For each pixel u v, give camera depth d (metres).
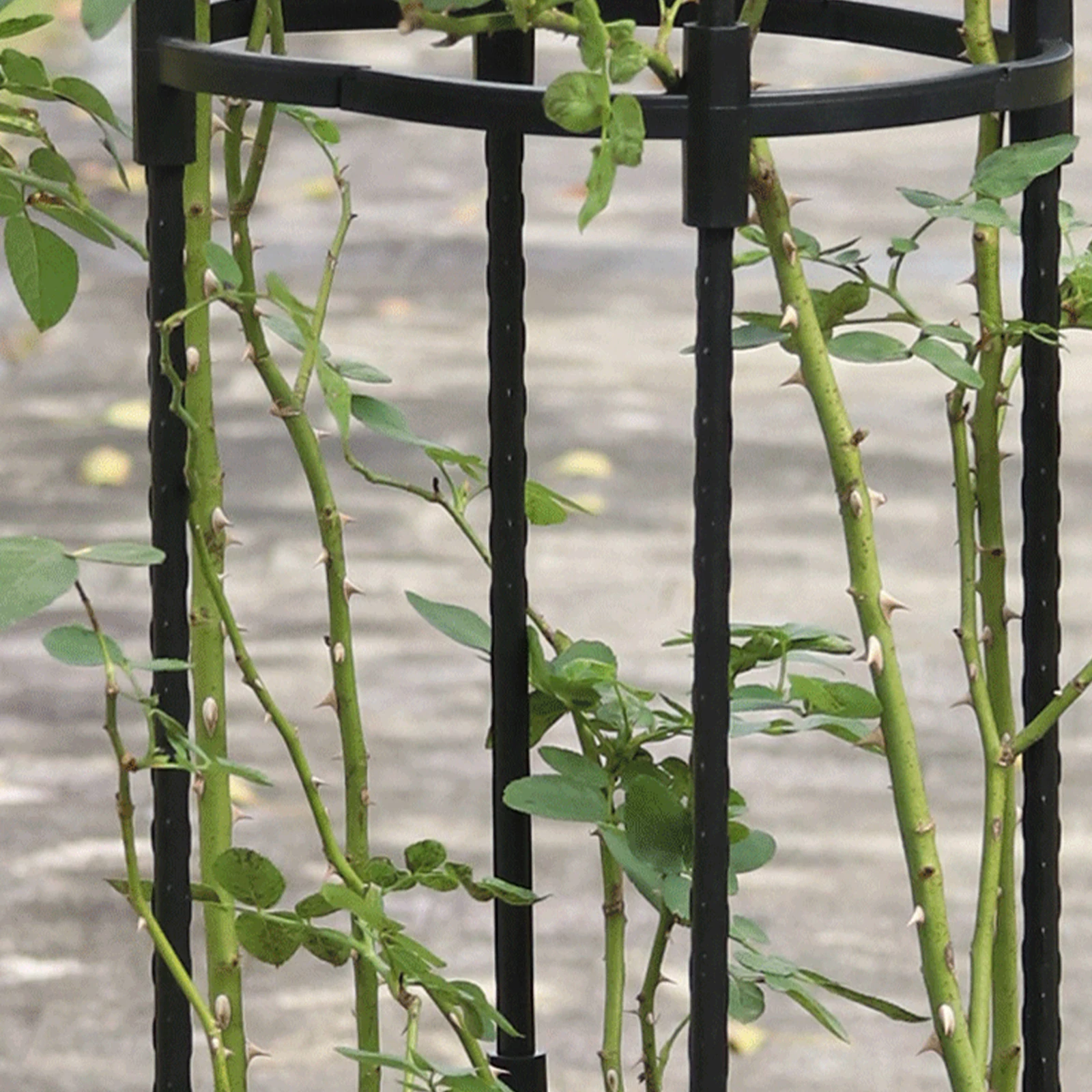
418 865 3.23
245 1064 3.28
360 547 10.19
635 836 3.15
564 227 15.34
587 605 9.61
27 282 3.36
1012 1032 3.33
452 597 9.70
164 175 3.04
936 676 8.91
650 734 3.34
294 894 7.20
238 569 9.89
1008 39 3.34
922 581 9.87
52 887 7.34
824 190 16.28
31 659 9.08
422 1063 2.92
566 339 13.24
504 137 3.45
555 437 11.65
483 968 6.79
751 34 2.71
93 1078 6.30
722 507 2.78
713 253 2.74
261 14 3.22
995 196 3.04
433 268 14.58
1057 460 3.23
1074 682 3.14
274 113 3.20
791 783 8.08
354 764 3.32
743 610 9.48
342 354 12.91
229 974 3.25
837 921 7.12
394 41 21.66
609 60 2.60
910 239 3.16
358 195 16.14
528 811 3.22
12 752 8.30
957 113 2.86
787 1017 6.64
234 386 12.34
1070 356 13.15
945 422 11.91
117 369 12.76
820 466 11.28
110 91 19.22
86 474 11.07
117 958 6.94
